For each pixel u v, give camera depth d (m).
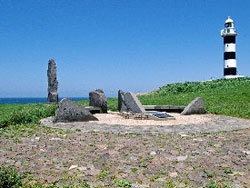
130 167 9.31
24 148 11.37
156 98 37.28
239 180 8.41
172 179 8.45
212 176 8.65
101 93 23.55
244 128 15.76
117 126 16.11
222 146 11.67
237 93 33.66
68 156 10.37
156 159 10.02
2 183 7.54
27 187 7.80
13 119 17.55
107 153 10.66
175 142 12.20
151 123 17.50
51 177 8.55
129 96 21.02
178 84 48.84
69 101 17.83
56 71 31.92
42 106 26.42
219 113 22.55
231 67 63.22
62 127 15.75
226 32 62.88
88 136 13.36
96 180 8.38
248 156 10.48
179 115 21.72
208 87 45.09
